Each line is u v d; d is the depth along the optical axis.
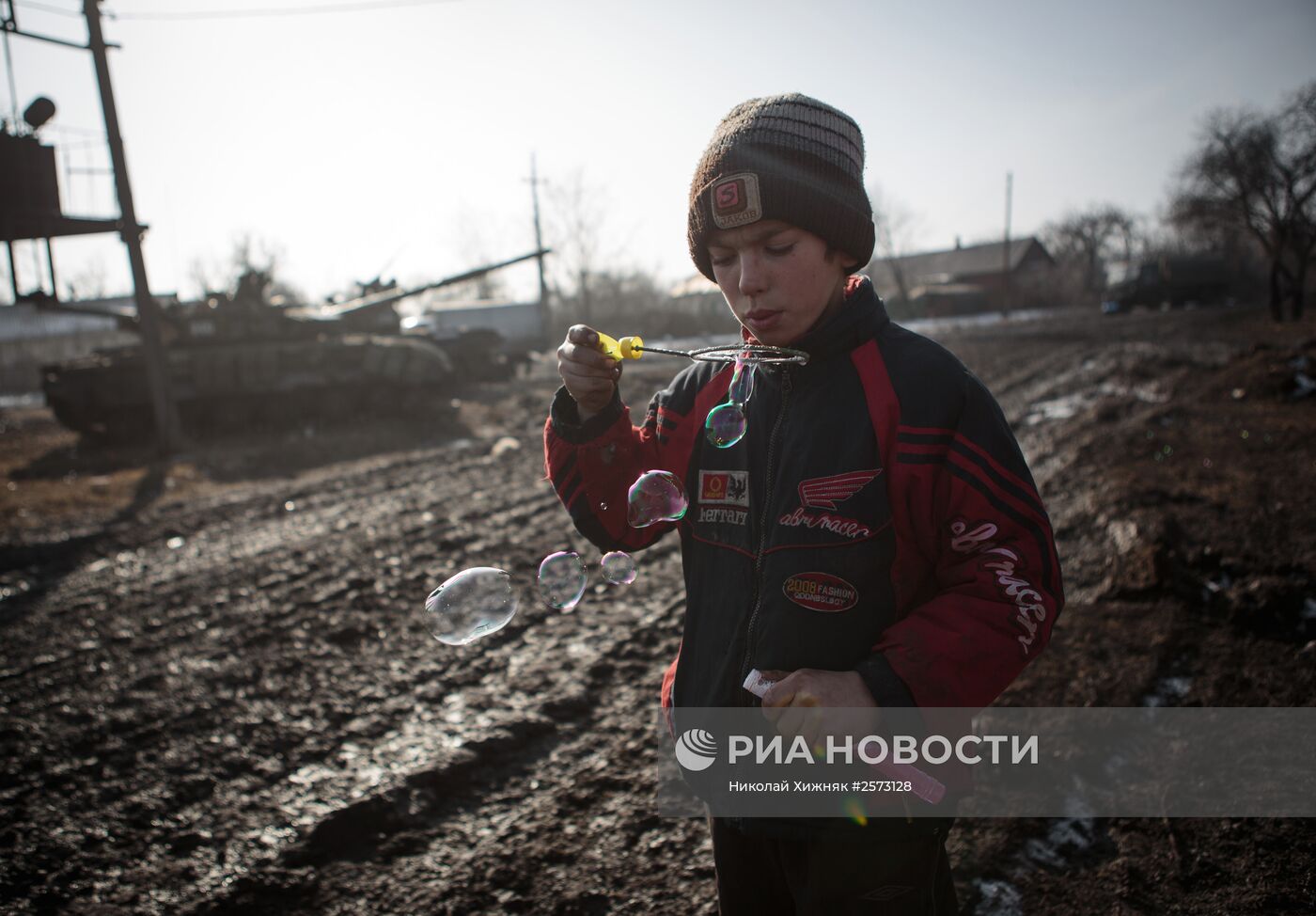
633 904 2.26
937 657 1.04
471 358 20.05
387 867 2.50
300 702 3.61
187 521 7.45
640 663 3.79
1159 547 4.18
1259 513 4.95
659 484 1.26
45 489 9.40
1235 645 3.35
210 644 4.34
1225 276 35.91
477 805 2.79
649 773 2.89
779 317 1.18
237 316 14.74
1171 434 7.73
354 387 14.09
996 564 1.09
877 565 1.16
